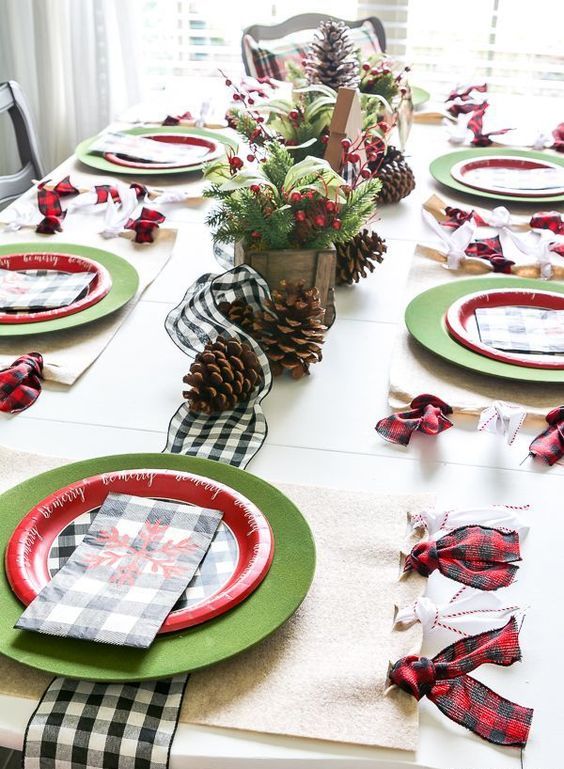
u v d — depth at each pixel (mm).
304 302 1135
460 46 2824
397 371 1141
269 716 655
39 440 990
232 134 2006
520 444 1014
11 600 729
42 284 1312
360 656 706
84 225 1564
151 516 828
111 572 755
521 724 652
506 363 1122
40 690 668
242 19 2891
